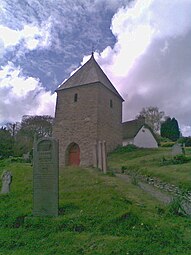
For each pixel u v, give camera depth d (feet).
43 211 25.41
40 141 27.37
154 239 19.34
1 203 32.24
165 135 200.95
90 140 87.30
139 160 76.95
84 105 92.07
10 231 23.06
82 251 18.29
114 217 22.82
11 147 139.95
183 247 18.21
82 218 23.76
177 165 58.54
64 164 89.76
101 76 99.45
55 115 96.99
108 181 41.65
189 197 33.17
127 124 146.30
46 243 20.26
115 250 17.89
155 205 28.40
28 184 40.55
